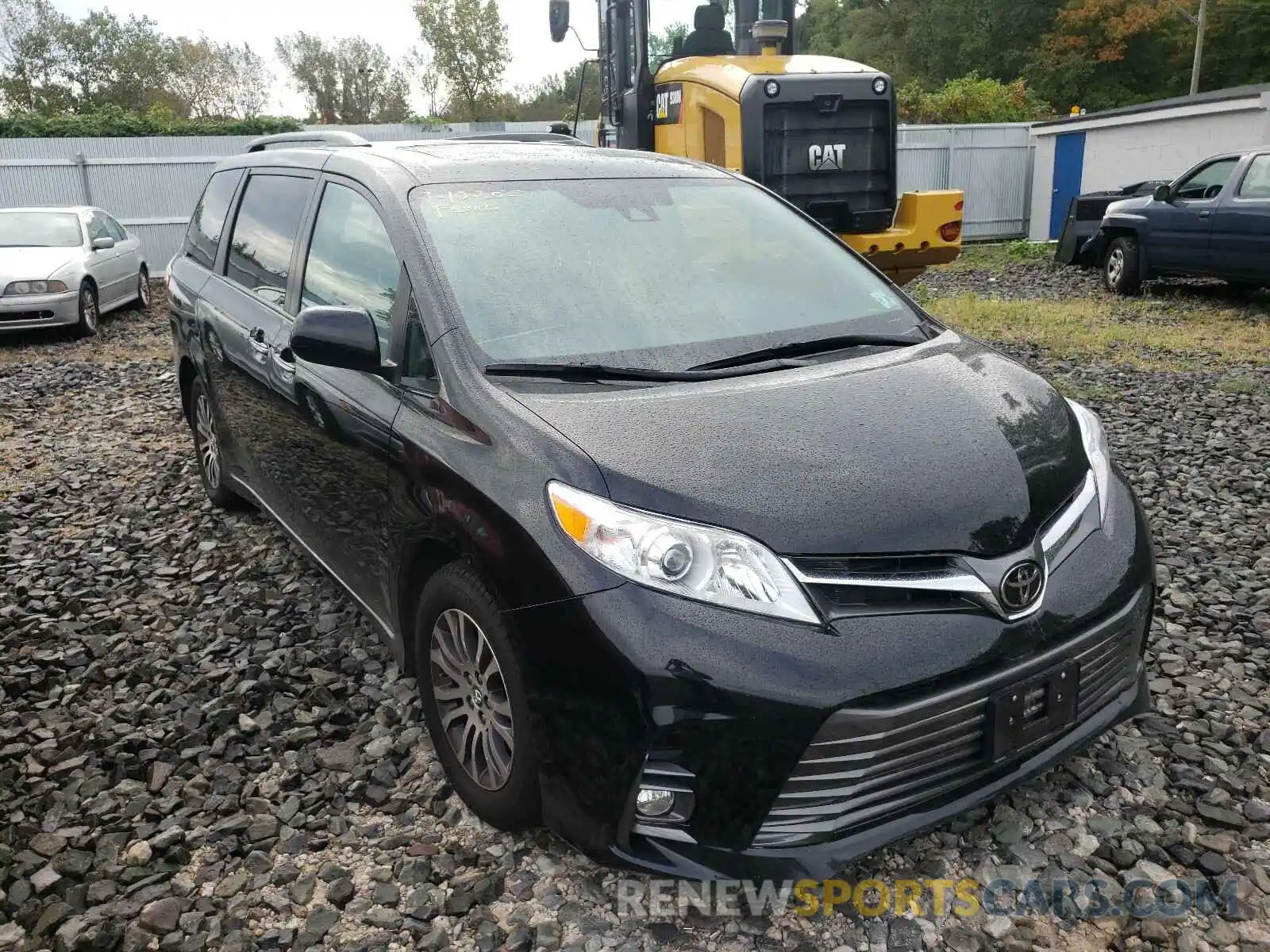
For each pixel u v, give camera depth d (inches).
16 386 354.0
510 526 97.0
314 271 147.1
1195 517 198.2
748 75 323.0
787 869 89.0
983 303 478.3
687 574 89.9
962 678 91.0
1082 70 1829.5
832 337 125.9
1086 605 99.5
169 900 101.0
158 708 138.5
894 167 348.2
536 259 125.3
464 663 108.4
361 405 125.6
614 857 92.5
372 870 105.1
